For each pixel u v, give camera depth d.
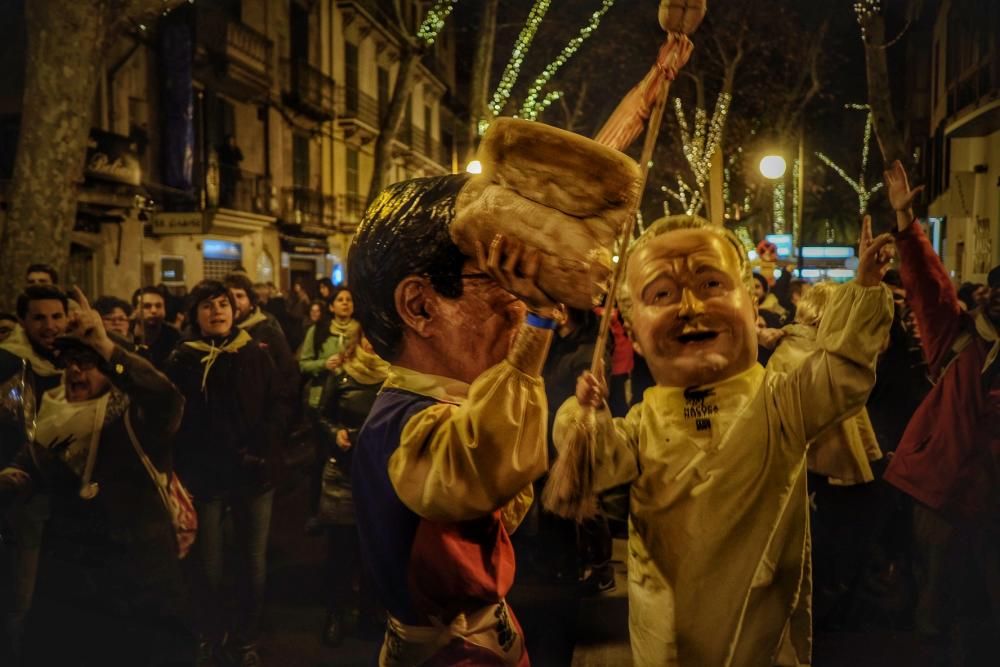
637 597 2.67
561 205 1.50
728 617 2.52
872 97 12.09
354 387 4.69
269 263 26.47
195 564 4.37
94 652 3.95
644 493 2.65
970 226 19.08
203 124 21.91
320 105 28.05
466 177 1.78
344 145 31.25
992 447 3.99
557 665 4.47
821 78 24.16
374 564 1.75
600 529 5.29
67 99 8.68
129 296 18.97
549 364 5.93
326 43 29.14
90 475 3.82
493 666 1.75
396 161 37.03
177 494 4.05
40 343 3.97
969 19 17.62
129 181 17.77
